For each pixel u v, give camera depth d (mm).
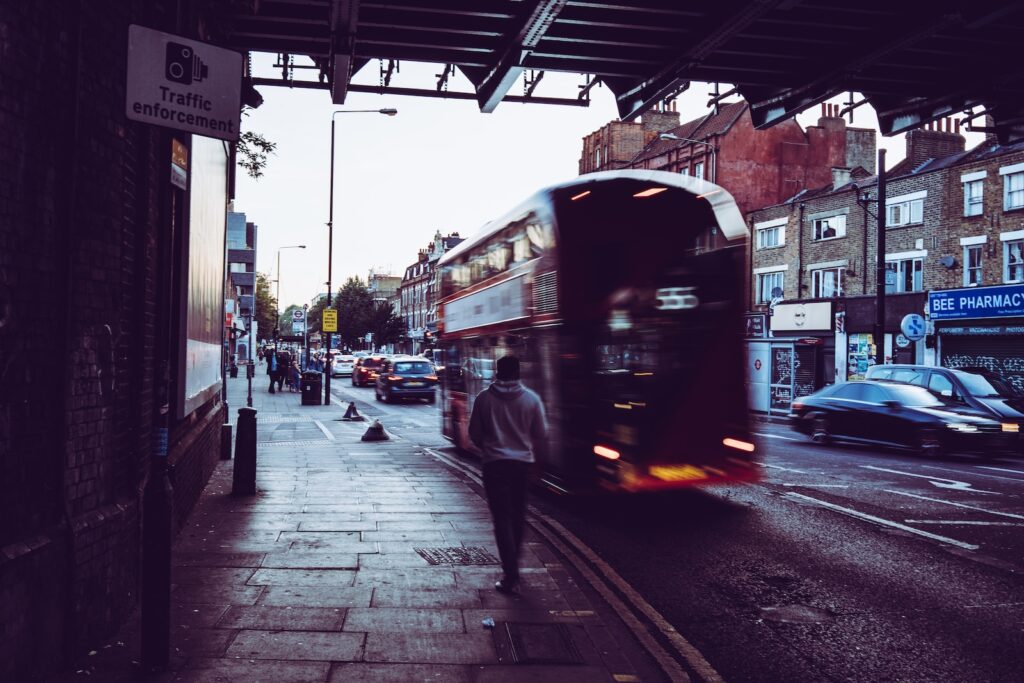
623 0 11328
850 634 5449
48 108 4344
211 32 8930
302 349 66812
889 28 12281
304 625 5230
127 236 5570
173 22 5914
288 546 7477
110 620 4996
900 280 30969
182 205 7641
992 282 27312
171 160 6344
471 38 12734
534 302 10156
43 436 4352
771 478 12461
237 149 15680
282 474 12523
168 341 7586
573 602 5898
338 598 5852
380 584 6254
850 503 10352
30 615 4094
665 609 6004
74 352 4680
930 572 7047
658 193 9578
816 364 33594
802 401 18438
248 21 11828
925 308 29312
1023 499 10664
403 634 5105
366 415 27766
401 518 8938
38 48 4238
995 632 5480
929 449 15242
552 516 9719
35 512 4281
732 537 8453
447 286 17281
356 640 4973
